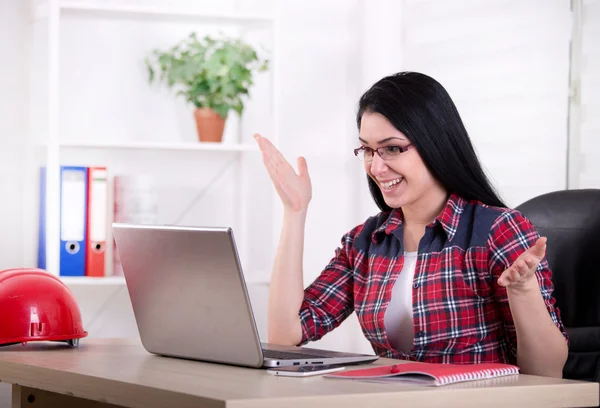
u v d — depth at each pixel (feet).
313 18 13.39
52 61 10.82
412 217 7.46
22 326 7.14
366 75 13.10
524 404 5.22
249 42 12.69
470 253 7.00
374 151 7.22
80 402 6.95
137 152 12.43
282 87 13.26
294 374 5.53
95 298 12.26
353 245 7.97
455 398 5.01
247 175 12.73
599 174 9.89
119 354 6.80
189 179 12.68
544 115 10.62
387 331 7.35
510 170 11.10
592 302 7.38
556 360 6.40
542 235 7.69
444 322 7.03
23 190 11.87
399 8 12.96
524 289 6.16
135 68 12.41
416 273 7.20
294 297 7.63
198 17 12.01
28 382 6.19
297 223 7.73
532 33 10.82
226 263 5.71
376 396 4.78
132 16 11.98
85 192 11.09
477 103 11.64
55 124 10.85
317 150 13.41
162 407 4.90
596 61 9.98
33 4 11.66
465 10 11.85
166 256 6.14
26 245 11.84
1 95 11.78
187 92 11.82
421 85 7.16
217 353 6.06
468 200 7.32
